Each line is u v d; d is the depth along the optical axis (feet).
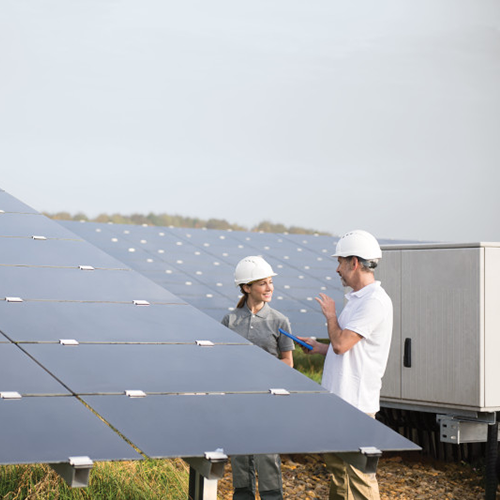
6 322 14.48
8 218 22.08
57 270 18.29
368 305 18.24
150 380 12.85
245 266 22.12
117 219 289.33
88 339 14.34
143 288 18.31
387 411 30.58
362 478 17.98
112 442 10.51
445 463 30.78
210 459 10.43
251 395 13.01
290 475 28.71
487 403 25.29
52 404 11.37
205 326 16.39
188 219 301.63
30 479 20.76
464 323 25.71
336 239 77.77
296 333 44.32
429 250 26.76
